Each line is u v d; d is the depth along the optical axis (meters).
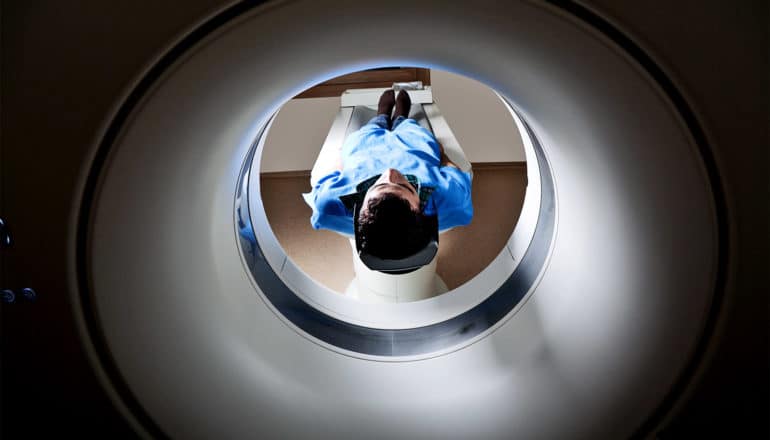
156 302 0.71
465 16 0.63
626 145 0.67
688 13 0.58
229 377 0.80
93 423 0.73
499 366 0.89
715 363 0.72
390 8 0.62
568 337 0.84
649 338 0.74
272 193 3.00
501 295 1.08
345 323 1.10
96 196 0.62
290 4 0.60
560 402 0.81
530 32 0.63
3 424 0.73
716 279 0.67
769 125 0.61
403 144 1.93
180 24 0.58
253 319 0.92
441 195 1.75
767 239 0.65
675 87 0.61
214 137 0.74
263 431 0.80
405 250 1.38
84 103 0.60
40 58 0.59
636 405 0.77
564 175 0.87
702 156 0.63
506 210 2.71
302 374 0.90
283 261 1.18
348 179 1.81
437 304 1.13
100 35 0.58
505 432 0.82
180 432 0.75
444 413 0.85
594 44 0.61
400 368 0.95
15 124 0.60
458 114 3.14
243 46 0.62
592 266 0.81
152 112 0.62
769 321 0.69
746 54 0.59
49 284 0.64
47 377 0.70
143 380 0.71
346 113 2.49
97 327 0.67
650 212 0.68
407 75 3.16
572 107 0.69
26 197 0.62
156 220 0.69
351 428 0.84
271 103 0.79
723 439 0.76
